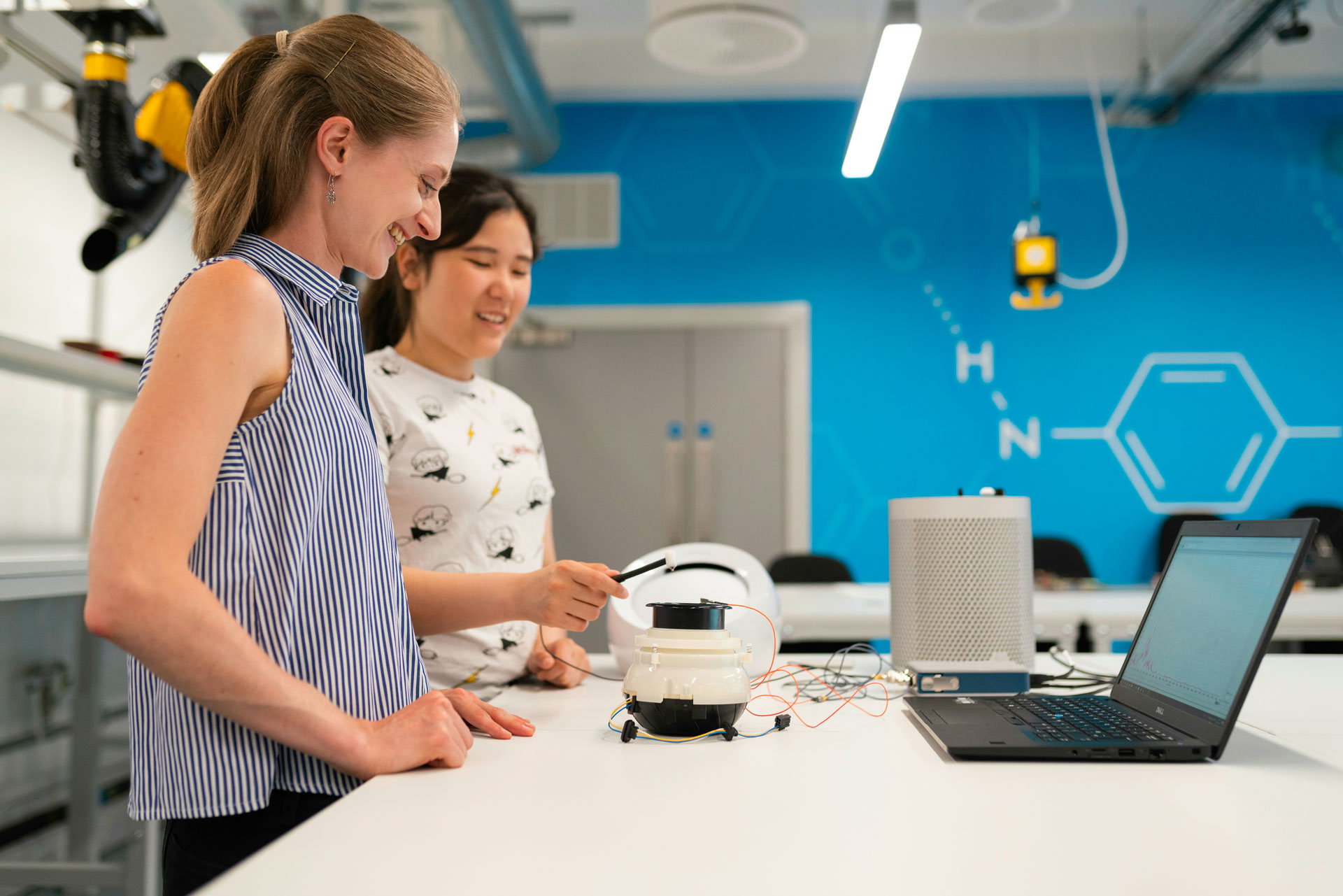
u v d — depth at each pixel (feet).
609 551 14.46
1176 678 3.00
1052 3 11.10
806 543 14.40
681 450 14.55
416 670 2.94
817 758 2.65
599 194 14.97
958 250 14.87
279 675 2.27
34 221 7.70
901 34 8.09
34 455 7.60
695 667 2.85
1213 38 12.32
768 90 14.89
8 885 6.02
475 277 4.30
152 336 2.43
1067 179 14.89
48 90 6.73
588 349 14.73
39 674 7.05
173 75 6.21
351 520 2.62
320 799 2.48
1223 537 3.09
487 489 4.27
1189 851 1.86
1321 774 2.46
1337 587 8.93
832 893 1.63
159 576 2.07
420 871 1.73
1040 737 2.71
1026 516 3.86
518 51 10.97
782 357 14.69
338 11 7.36
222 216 2.56
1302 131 14.88
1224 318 14.73
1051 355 14.73
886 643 9.86
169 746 2.38
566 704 3.65
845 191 14.93
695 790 2.29
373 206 2.65
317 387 2.55
